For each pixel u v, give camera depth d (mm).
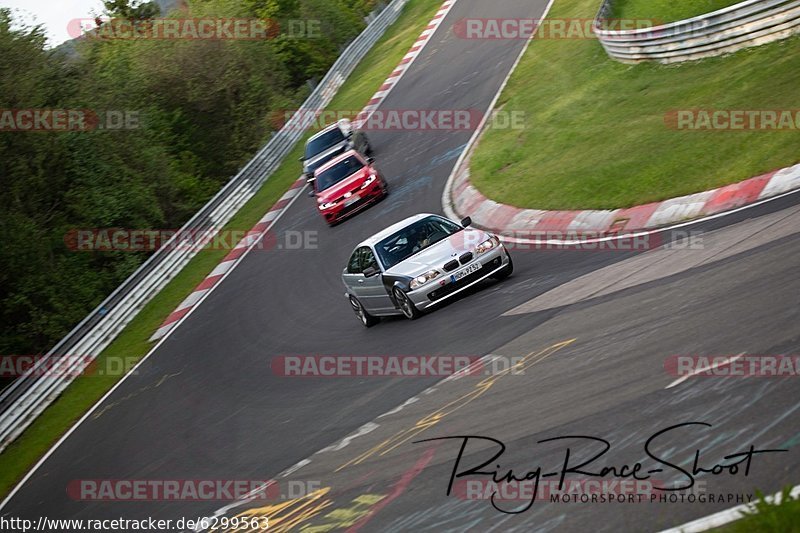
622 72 75688
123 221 102562
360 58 167625
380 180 82500
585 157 60875
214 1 148750
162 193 112625
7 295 86375
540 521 20109
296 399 42000
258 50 147750
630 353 27719
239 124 136250
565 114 74438
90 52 127562
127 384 62406
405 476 26406
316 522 26328
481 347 35844
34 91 96438
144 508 36375
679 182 47531
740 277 30219
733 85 57906
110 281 95375
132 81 127562
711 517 17312
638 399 24125
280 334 58312
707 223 40406
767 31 61531
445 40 143750
